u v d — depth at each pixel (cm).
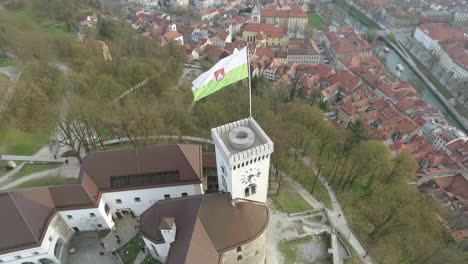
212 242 4938
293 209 7688
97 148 8981
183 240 4838
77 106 8419
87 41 14012
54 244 5906
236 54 4584
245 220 5166
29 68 10856
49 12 19688
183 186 6419
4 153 8662
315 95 17062
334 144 10038
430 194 11138
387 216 7700
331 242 6819
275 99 13250
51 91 9912
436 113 16925
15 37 12412
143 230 5500
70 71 10744
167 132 9188
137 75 11844
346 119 15725
